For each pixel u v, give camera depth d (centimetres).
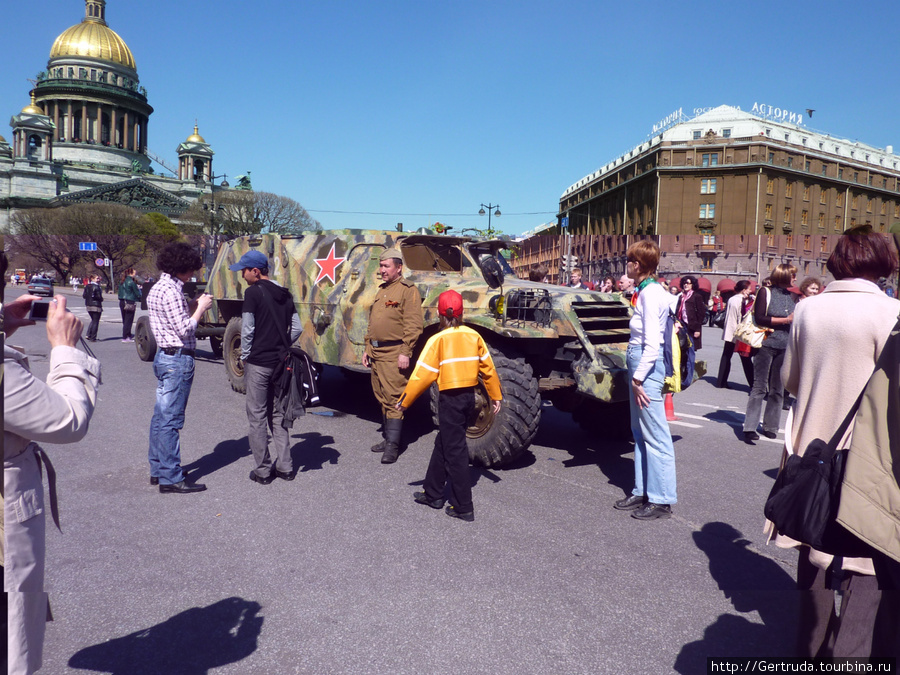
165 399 478
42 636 189
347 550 384
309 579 346
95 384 202
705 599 334
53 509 200
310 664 271
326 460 573
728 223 5562
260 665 270
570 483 522
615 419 646
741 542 411
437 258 743
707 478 546
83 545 386
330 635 293
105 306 3394
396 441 568
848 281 256
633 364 448
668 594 338
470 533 414
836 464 219
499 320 561
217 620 304
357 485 505
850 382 245
